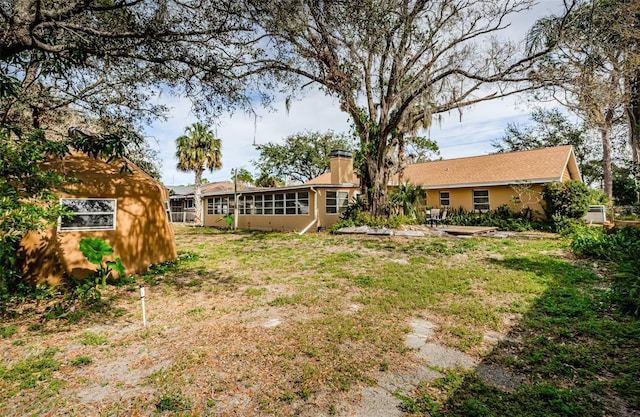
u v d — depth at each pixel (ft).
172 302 18.58
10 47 16.35
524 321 14.49
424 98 43.52
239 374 10.45
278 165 112.98
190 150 91.66
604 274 22.52
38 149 17.03
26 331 14.49
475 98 45.24
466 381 9.79
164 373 10.59
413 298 18.06
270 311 16.69
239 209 76.54
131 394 9.50
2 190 15.24
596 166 95.86
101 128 33.55
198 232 66.08
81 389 9.78
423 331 13.73
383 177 51.62
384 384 9.82
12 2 16.90
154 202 28.96
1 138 15.60
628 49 34.42
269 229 67.97
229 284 22.44
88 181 24.68
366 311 16.08
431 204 71.05
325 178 83.41
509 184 57.88
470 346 12.24
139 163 40.40
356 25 23.89
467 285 20.54
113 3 19.61
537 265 25.66
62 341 13.38
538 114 99.66
